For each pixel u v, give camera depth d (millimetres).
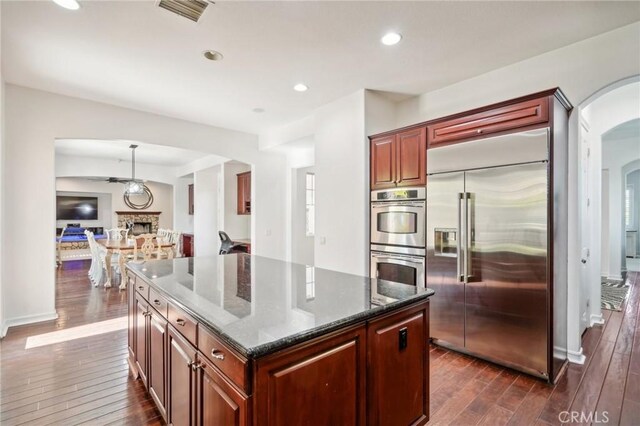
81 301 4652
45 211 3814
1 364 2730
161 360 1907
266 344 1123
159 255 5742
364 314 1478
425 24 2463
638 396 2264
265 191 6109
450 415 2068
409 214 3318
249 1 2199
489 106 2740
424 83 3561
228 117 4848
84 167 7691
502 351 2672
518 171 2564
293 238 6344
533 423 1990
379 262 3600
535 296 2479
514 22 2438
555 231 2508
